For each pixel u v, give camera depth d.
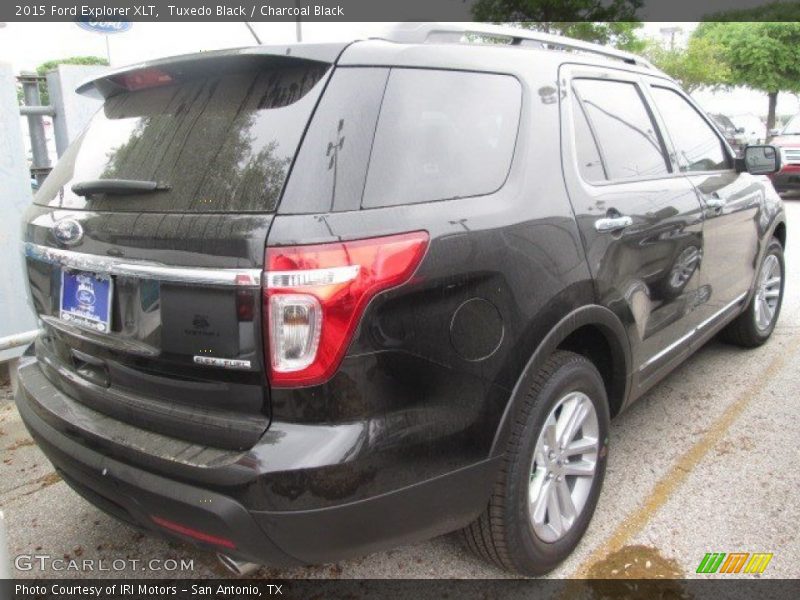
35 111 4.93
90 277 2.16
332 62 1.92
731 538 2.69
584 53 3.03
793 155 12.44
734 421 3.67
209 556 2.75
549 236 2.29
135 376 2.07
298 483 1.74
